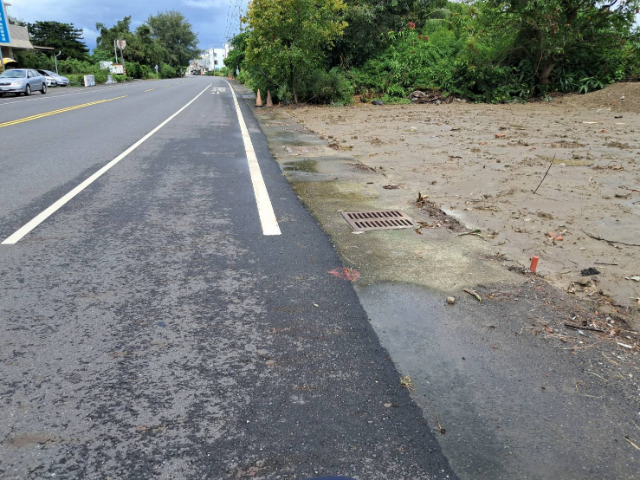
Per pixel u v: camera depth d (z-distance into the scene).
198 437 2.19
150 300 3.49
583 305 3.48
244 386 2.55
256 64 21.75
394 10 25.80
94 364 2.72
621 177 7.42
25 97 26.33
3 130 12.27
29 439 2.15
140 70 81.19
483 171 7.98
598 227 5.16
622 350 2.93
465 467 2.04
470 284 3.80
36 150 9.52
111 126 13.53
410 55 24.67
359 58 25.84
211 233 4.96
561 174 7.68
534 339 3.03
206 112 18.84
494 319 3.27
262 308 3.40
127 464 2.03
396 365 2.76
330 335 3.06
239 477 1.97
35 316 3.23
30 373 2.62
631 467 2.05
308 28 19.94
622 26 21.39
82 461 2.04
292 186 7.02
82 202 6.02
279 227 5.17
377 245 4.64
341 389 2.54
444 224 5.29
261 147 10.55
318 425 2.27
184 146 10.45
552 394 2.52
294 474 1.99
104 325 3.13
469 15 24.64
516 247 4.61
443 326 3.18
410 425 2.28
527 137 11.88
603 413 2.38
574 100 21.19
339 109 20.78
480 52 22.77
